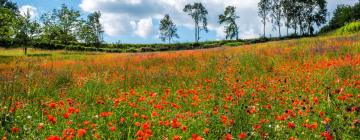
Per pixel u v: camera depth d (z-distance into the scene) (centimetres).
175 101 841
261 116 674
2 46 6781
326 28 9950
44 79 1205
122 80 1251
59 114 642
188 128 575
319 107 709
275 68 1417
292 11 9238
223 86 1034
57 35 6862
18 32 5341
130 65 1958
